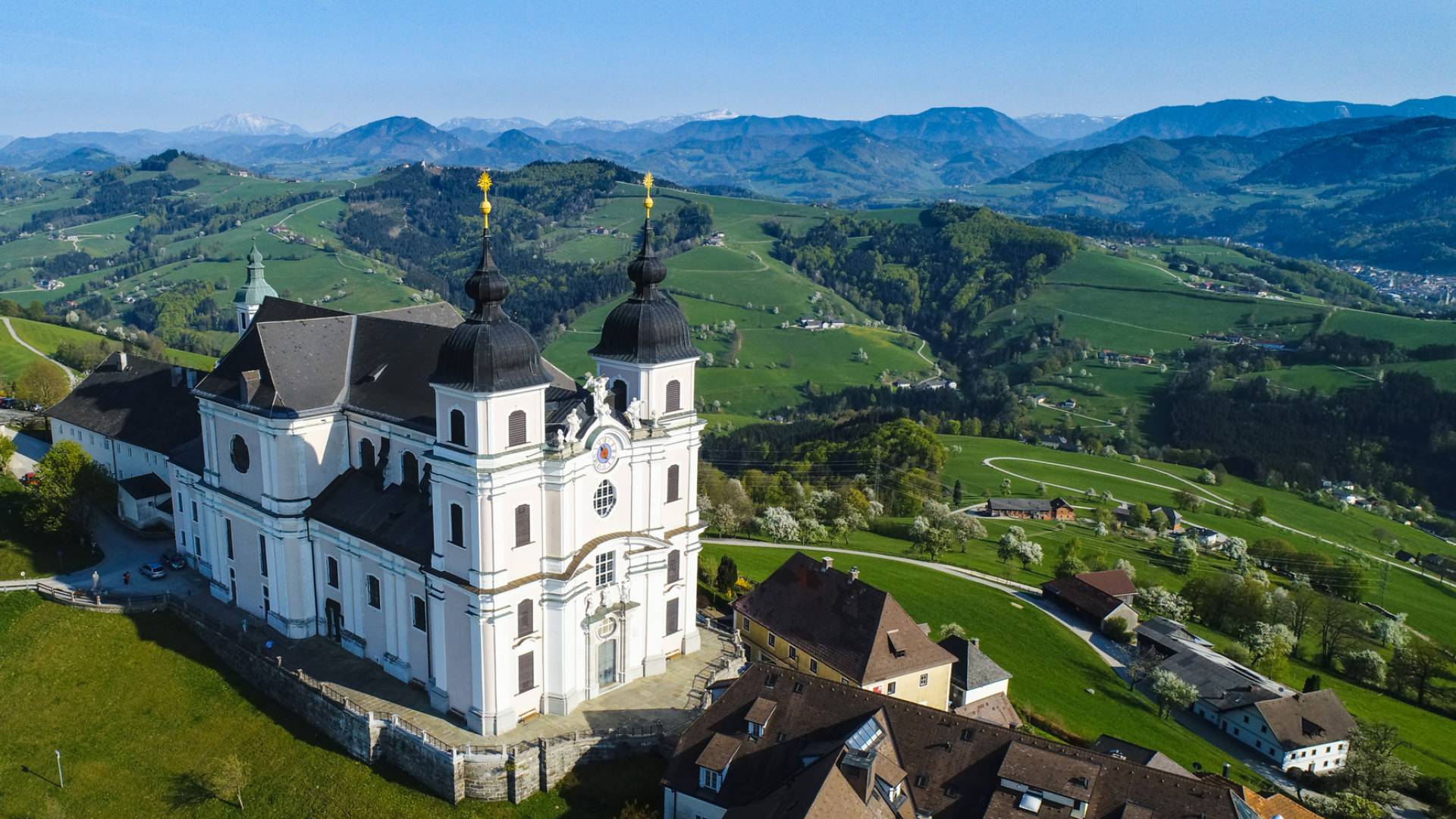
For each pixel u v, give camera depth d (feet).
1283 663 417.28
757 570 406.82
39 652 266.16
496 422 213.25
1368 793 313.73
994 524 620.90
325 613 274.98
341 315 288.92
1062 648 397.39
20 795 223.10
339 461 274.57
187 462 308.19
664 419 254.68
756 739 209.56
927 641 285.23
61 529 321.52
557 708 241.76
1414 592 586.45
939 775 196.13
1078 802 182.09
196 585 307.99
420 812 215.72
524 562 228.63
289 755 234.38
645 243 247.91
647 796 222.28
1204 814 175.73
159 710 250.57
